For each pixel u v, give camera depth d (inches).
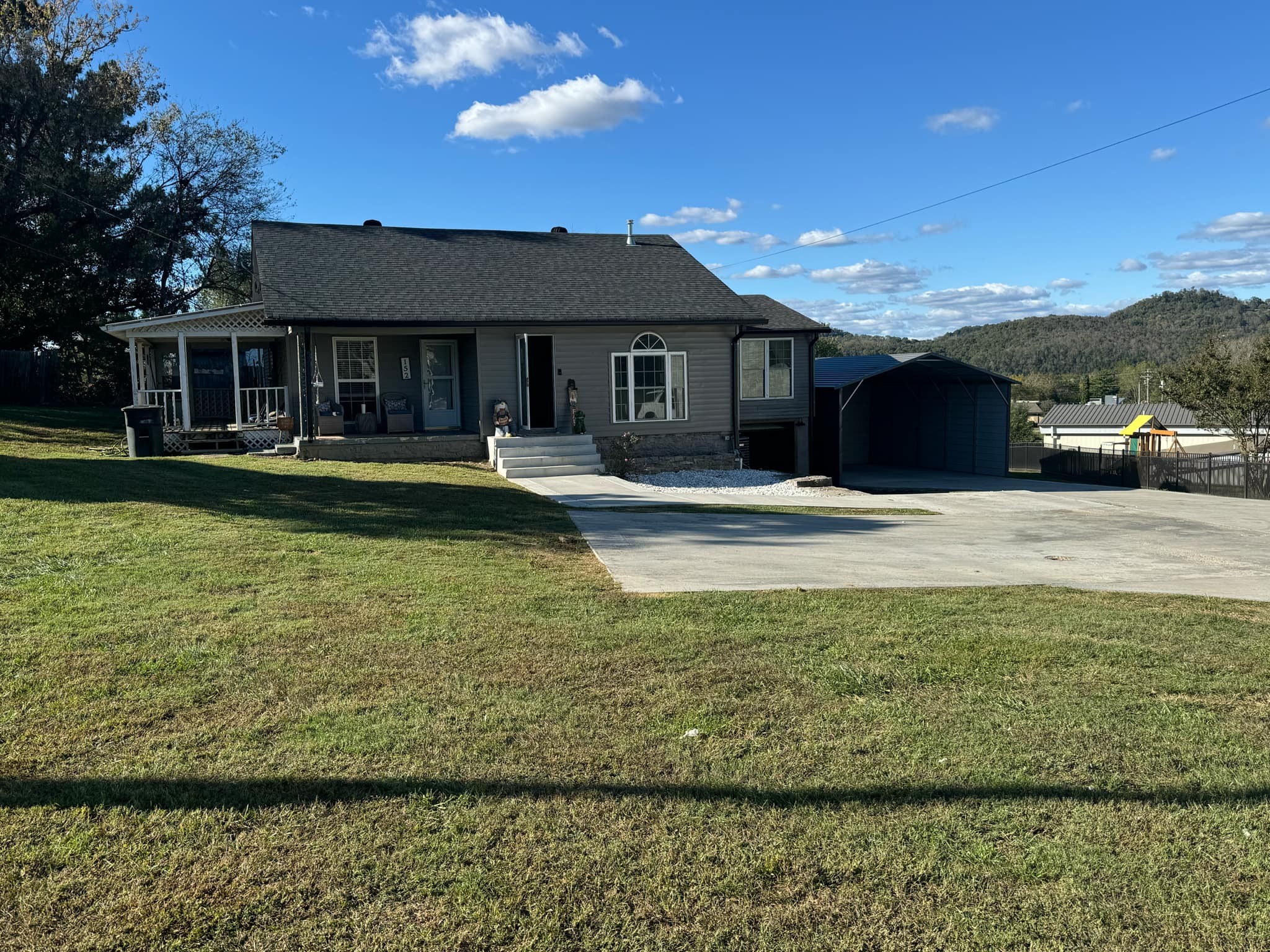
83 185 976.3
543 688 195.3
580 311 762.8
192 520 372.2
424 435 727.1
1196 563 420.5
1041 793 149.7
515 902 118.8
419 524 404.5
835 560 380.8
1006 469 1042.1
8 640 215.6
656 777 153.6
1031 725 178.7
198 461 568.1
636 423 801.6
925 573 357.4
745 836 135.3
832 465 939.3
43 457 541.0
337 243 802.2
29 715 173.2
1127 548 468.4
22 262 993.5
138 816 137.9
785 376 933.8
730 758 161.6
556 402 765.3
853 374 962.7
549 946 110.7
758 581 321.4
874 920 116.5
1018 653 228.1
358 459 684.1
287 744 163.6
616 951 110.1
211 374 861.2
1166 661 224.2
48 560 295.6
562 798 145.8
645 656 218.7
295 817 138.5
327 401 730.2
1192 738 173.3
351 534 369.1
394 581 292.4
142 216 1034.1
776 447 989.2
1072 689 201.3
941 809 143.9
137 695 184.7
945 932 114.1
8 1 995.9
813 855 130.7
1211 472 935.0
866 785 151.5
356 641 224.7
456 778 151.5
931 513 620.1
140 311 1117.1
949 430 1135.0
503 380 744.3
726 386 835.4
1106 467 1098.7
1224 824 139.9
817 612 269.0
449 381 780.6
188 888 120.6
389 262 786.2
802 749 165.9
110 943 109.3
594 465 699.4
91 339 1086.4
